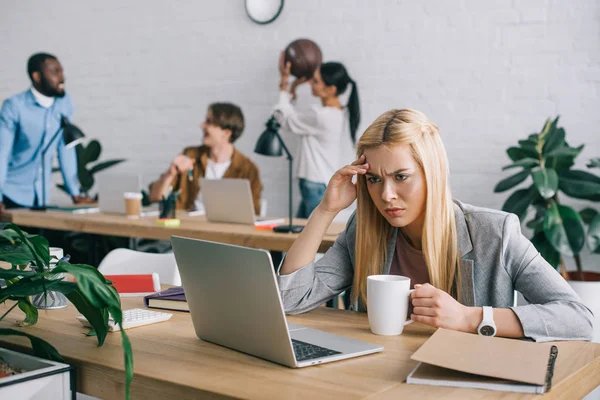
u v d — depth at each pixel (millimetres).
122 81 5508
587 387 1187
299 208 4676
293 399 1000
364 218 1605
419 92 4391
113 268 2287
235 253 1181
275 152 3148
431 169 1460
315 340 1312
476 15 4188
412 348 1291
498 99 4152
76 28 5691
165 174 4488
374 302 1392
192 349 1286
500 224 1515
